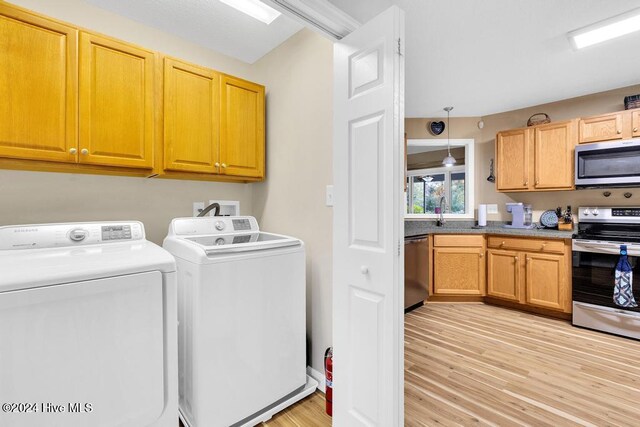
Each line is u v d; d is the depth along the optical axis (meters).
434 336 2.59
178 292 1.54
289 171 2.11
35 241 1.36
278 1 1.24
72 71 1.48
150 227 2.05
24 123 1.37
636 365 2.09
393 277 1.22
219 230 1.96
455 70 2.60
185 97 1.85
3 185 1.59
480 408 1.66
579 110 3.25
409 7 1.74
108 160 1.58
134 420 1.16
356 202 1.38
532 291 3.07
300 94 2.02
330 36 1.46
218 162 1.99
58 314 1.01
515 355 2.25
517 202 3.68
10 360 0.94
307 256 1.98
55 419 1.01
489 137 3.84
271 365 1.62
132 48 1.67
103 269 1.10
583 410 1.63
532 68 2.57
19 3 1.61
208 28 2.02
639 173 2.67
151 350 1.20
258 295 1.56
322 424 1.56
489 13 1.82
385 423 1.25
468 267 3.44
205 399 1.38
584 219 3.18
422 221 4.01
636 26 1.95
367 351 1.33
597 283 2.69
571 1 1.71
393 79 1.20
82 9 1.77
